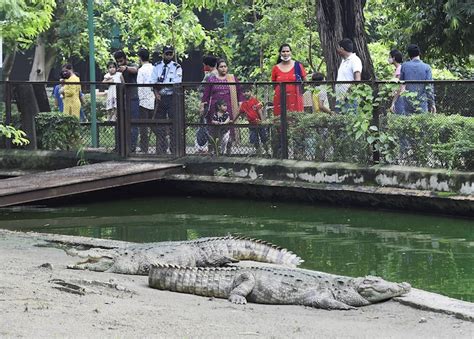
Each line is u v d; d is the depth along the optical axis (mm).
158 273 12461
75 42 40250
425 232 18859
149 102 25906
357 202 22000
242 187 23844
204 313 10578
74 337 8695
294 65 24562
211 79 25562
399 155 21766
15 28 30656
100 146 26812
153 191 25156
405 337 9820
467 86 20891
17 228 20062
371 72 27141
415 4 28891
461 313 10984
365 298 11672
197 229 19656
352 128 22391
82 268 13742
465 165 20500
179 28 39844
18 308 9820
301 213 21500
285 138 23672
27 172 27078
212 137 24906
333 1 26953
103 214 21875
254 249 14602
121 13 41531
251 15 40125
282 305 11781
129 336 8922
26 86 27562
